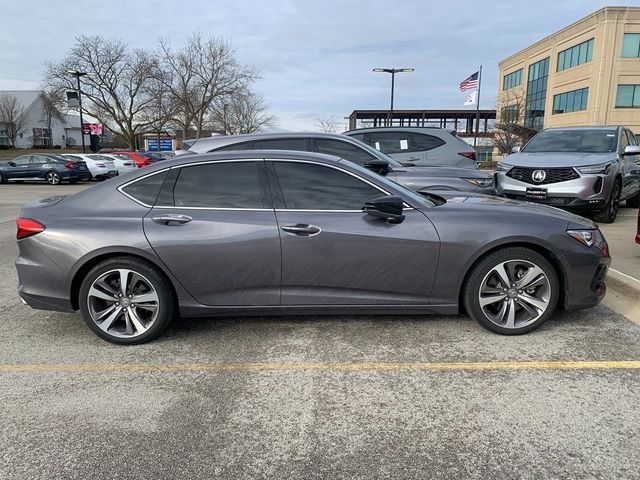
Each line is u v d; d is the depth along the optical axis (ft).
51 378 11.30
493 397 10.25
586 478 7.86
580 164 26.81
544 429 9.14
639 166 35.12
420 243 12.58
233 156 13.29
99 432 9.24
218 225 12.55
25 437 9.10
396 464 8.29
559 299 13.51
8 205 45.83
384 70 103.09
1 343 13.25
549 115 156.76
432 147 26.89
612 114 130.21
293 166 13.19
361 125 193.06
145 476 8.06
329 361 12.00
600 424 9.25
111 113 161.89
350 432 9.17
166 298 12.84
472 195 16.05
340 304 12.91
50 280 12.76
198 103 154.10
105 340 13.11
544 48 160.04
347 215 12.74
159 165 13.34
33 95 257.34
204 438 9.04
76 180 81.76
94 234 12.51
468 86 129.49
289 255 12.57
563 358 11.94
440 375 11.21
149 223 12.61
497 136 159.53
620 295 16.22
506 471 8.06
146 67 153.89
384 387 10.73
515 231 12.60
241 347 12.86
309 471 8.15
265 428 9.32
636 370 11.31
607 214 28.66
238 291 12.84
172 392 10.64
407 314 13.41
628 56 127.85
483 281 12.91
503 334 13.21
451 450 8.61
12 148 230.68
